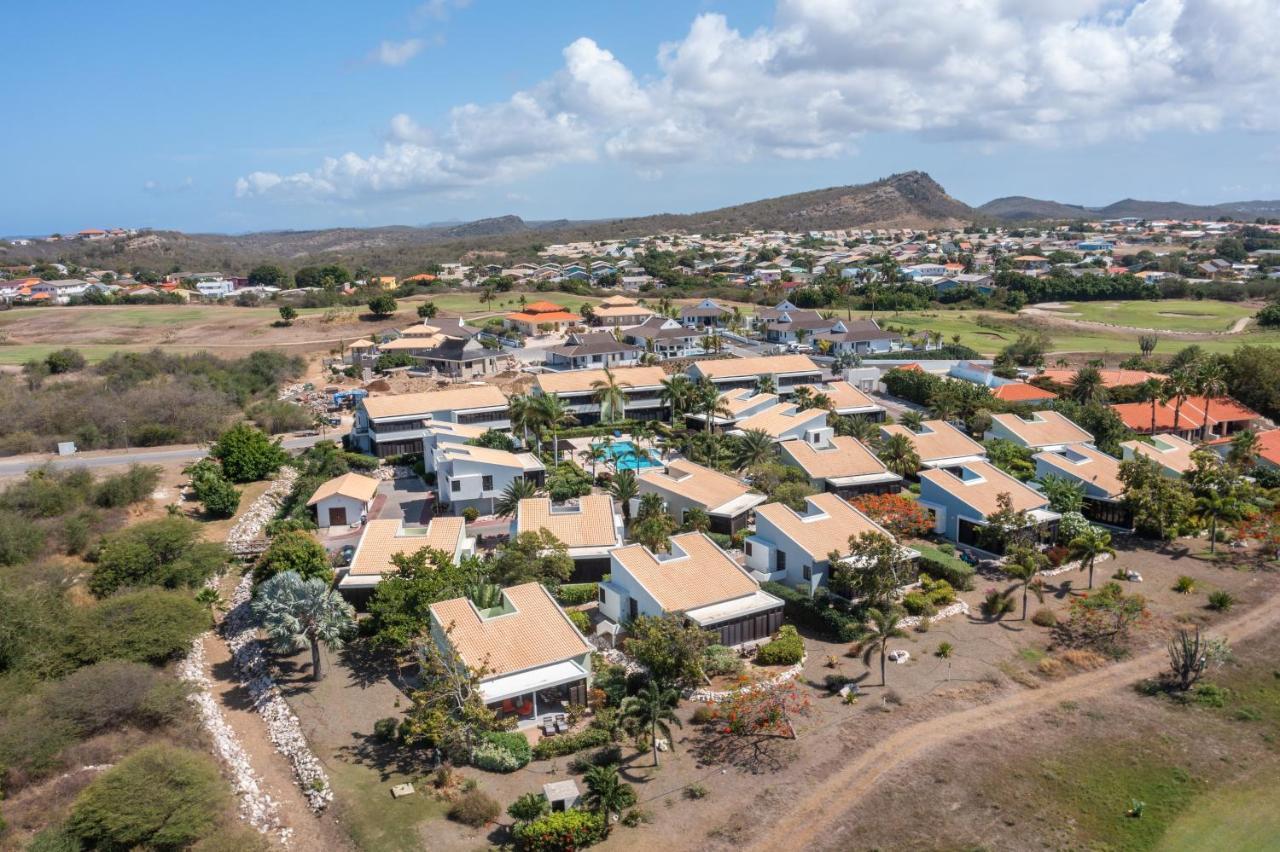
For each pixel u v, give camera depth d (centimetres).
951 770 4884
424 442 10450
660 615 6138
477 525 8850
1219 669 5959
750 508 8281
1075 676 5934
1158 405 11950
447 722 4950
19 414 11294
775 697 5216
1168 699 5634
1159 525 8062
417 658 5828
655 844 4316
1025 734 5247
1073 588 7250
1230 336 19762
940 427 10419
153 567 7206
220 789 4650
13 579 6425
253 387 15050
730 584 6531
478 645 5494
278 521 8544
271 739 5369
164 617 6188
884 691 5712
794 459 9494
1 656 5631
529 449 10831
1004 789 4738
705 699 5603
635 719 5047
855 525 7444
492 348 17188
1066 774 4872
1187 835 4400
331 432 12425
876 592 6475
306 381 16138
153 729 5350
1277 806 4619
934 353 17162
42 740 4909
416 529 7538
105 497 8562
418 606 5975
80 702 5194
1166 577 7462
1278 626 6556
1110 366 16375
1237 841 4359
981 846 4309
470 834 4409
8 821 4438
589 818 4322
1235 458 9731
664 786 4769
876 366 16175
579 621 6456
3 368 14950
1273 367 12875
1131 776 4866
